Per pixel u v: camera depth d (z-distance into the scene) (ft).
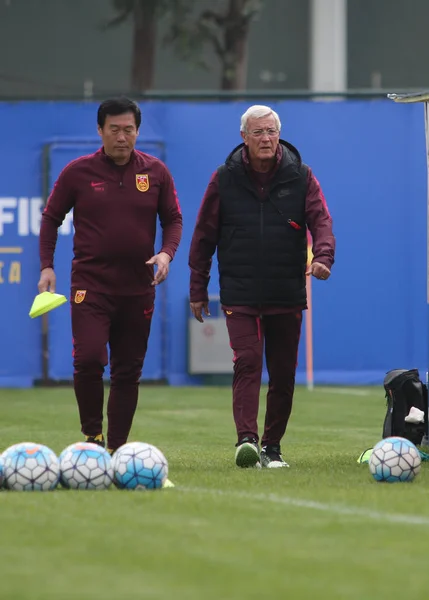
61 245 183.83
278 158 88.28
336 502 66.85
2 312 184.85
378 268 188.03
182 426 134.10
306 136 188.14
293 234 88.89
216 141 187.42
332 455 100.07
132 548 53.62
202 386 188.85
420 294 188.55
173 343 188.34
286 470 84.33
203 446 112.78
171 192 88.58
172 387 187.11
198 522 60.13
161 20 302.25
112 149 85.35
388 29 435.12
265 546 54.13
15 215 184.65
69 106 185.57
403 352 188.55
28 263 184.85
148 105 186.91
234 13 289.74
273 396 90.07
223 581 47.26
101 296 86.33
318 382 187.83
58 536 56.34
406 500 67.56
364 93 188.14
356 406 157.58
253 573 48.70
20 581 47.39
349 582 47.16
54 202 87.45
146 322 88.17
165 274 86.17
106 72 408.67
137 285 87.04
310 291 187.62
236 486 73.87
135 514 62.23
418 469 76.95
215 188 89.20
